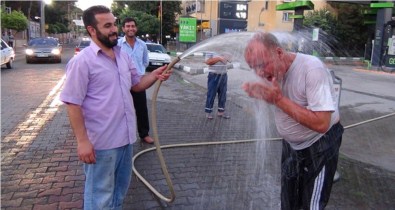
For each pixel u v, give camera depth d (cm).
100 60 266
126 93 279
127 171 296
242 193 386
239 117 699
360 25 3164
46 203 359
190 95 1023
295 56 239
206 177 428
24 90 1073
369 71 1912
